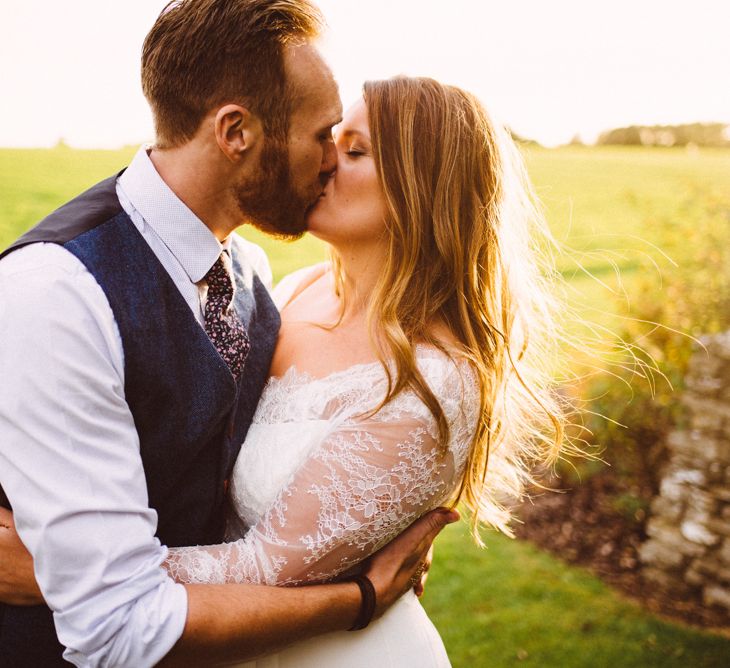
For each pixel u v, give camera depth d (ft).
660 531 12.67
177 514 4.90
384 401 4.86
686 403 12.80
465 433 5.13
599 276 20.61
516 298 5.85
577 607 11.96
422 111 5.26
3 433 4.00
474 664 10.60
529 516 14.67
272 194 5.07
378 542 4.92
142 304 4.48
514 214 5.93
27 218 16.05
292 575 4.69
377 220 5.35
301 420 5.19
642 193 26.76
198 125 4.80
